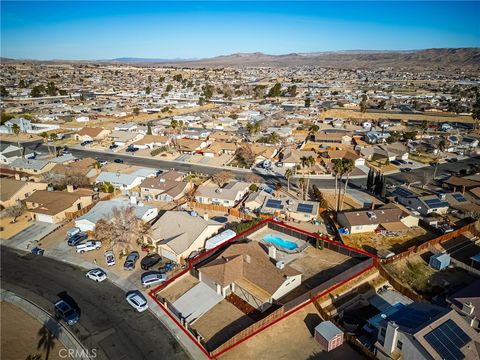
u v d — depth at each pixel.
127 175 91.69
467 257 61.28
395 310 44.78
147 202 80.50
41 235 64.75
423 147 131.38
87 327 42.59
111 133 143.38
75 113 198.88
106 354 38.62
